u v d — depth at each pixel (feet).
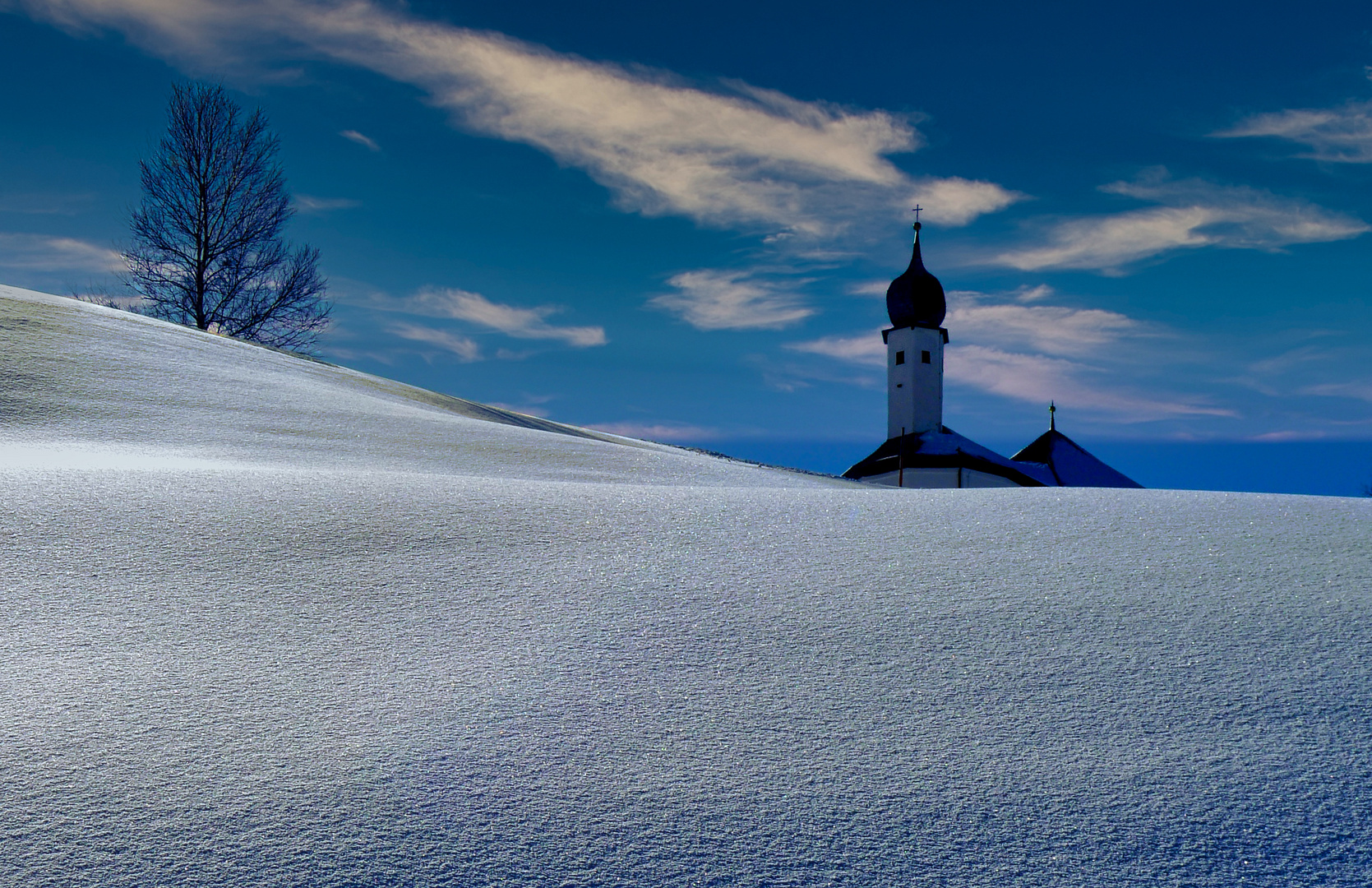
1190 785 8.37
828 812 7.94
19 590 12.51
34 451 28.60
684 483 38.27
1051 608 12.72
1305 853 7.39
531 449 43.37
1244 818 7.86
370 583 13.52
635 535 16.51
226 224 102.01
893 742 9.16
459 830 7.56
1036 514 18.54
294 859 7.13
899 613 12.57
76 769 8.28
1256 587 13.39
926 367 164.25
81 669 10.34
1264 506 18.92
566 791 8.19
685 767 8.63
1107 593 13.29
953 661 11.05
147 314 100.63
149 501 16.89
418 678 10.43
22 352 48.75
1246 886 7.02
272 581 13.41
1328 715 9.60
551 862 7.20
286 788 8.09
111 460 25.22
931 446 142.31
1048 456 156.76
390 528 16.21
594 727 9.38
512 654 11.16
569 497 19.67
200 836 7.38
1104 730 9.39
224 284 101.86
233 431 39.60
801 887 6.98
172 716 9.34
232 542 14.97
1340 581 13.55
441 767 8.52
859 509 19.08
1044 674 10.68
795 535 16.71
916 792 8.27
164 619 11.88
